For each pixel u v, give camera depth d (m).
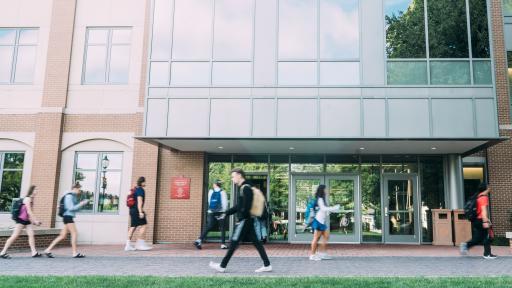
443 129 13.51
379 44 14.20
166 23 14.74
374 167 16.84
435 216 15.91
